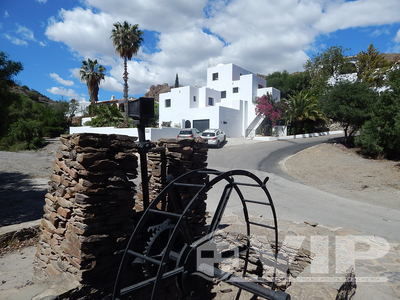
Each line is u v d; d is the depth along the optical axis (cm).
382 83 2723
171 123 3206
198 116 2959
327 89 2273
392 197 1052
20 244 559
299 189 1130
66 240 356
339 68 3944
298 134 3062
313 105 2973
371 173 1427
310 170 1505
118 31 2917
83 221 334
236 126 3138
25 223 604
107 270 355
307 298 399
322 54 4047
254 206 870
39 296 293
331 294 402
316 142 2441
